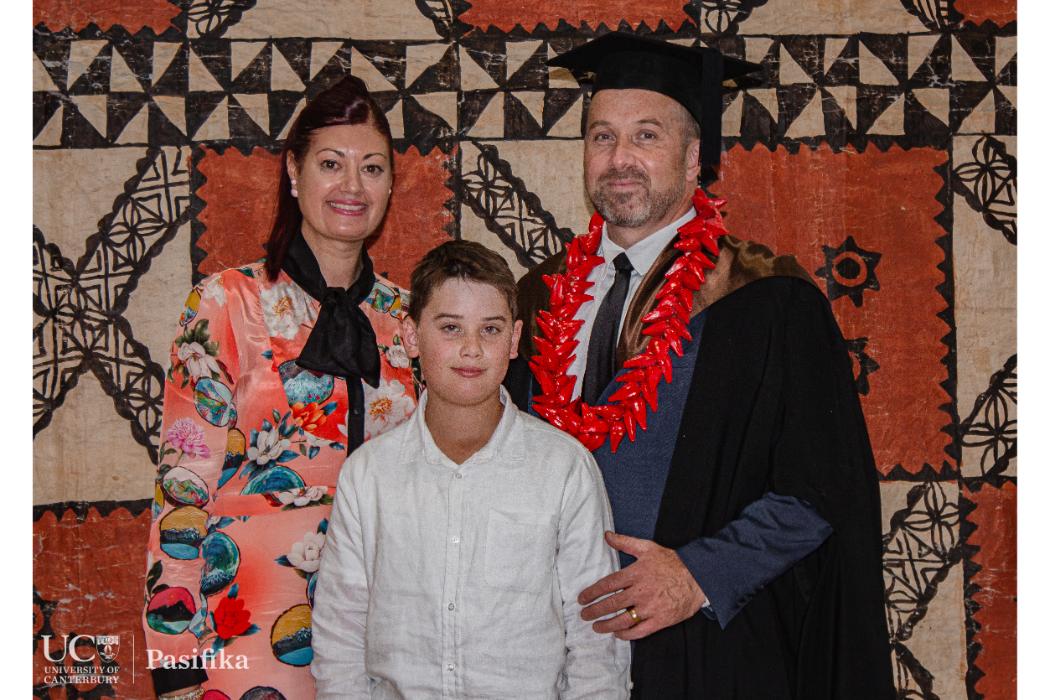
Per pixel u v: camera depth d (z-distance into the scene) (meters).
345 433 1.92
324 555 1.76
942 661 2.48
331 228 1.94
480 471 1.70
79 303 2.44
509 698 1.60
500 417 1.75
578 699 1.66
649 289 1.98
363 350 1.93
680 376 1.92
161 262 2.46
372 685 1.70
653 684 1.79
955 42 2.49
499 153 2.50
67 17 2.47
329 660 1.69
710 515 1.84
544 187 2.50
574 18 2.51
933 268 2.51
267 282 1.94
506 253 2.50
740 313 1.92
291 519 1.88
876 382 2.50
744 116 2.51
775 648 1.85
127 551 2.43
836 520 1.83
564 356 2.00
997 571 2.48
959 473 2.49
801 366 1.88
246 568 1.85
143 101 2.47
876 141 2.51
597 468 1.78
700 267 1.96
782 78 2.51
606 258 2.09
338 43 2.49
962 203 2.51
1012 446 2.50
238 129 2.48
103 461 2.44
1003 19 2.50
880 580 1.87
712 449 1.86
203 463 1.86
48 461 2.42
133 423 2.44
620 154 1.95
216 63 2.48
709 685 1.78
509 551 1.65
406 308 2.07
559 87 2.51
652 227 2.01
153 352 2.45
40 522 2.41
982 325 2.50
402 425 1.78
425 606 1.63
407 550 1.66
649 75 1.98
